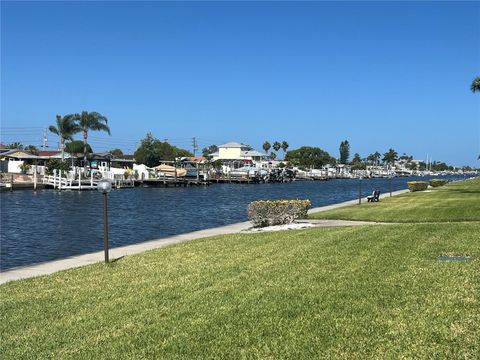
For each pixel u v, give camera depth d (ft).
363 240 44.80
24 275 39.45
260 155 520.01
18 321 24.95
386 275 30.12
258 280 30.50
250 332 21.01
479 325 20.45
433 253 37.19
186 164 393.91
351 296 25.67
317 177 540.93
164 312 24.77
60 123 273.75
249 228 69.97
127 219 107.86
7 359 19.69
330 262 35.06
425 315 22.03
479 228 50.98
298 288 27.81
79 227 92.07
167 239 60.70
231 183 386.93
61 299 29.25
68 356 19.66
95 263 42.63
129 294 29.22
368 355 18.02
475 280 27.96
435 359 17.47
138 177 313.53
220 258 40.14
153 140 382.63
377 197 122.72
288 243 46.16
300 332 20.67
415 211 84.69
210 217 112.98
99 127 280.10
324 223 71.87
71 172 249.34
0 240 74.74
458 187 189.16
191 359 18.57
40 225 95.35
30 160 305.73
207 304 25.64
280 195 220.23
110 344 20.67
